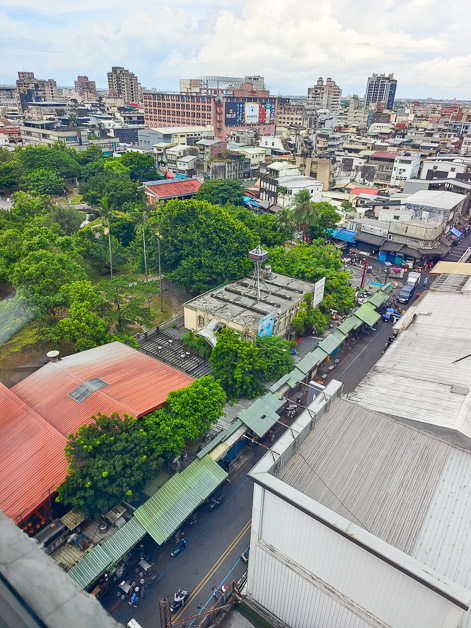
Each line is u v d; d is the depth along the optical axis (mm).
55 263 57375
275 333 58281
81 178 137250
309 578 24438
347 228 103625
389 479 25906
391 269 89750
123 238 89688
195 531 36375
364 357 61281
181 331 62375
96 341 51250
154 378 43719
